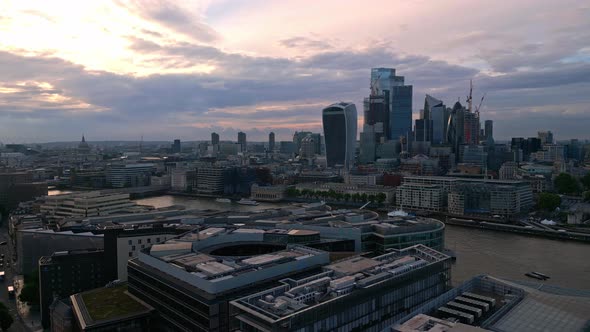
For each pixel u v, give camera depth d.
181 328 167.00
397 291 163.12
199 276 163.88
